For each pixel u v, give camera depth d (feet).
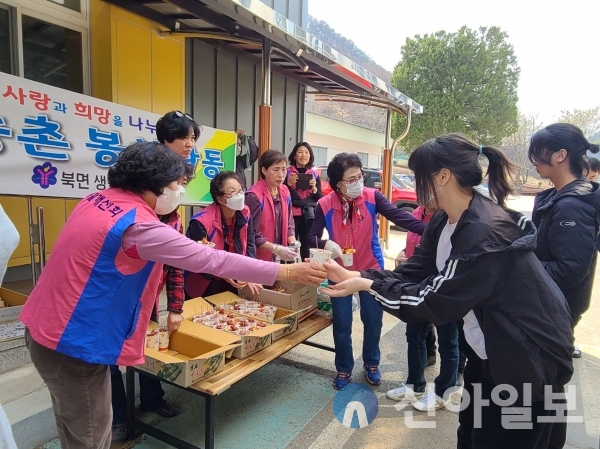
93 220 4.65
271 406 9.01
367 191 9.96
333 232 9.78
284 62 18.83
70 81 13.24
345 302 9.62
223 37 13.23
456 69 69.21
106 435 5.18
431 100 70.44
